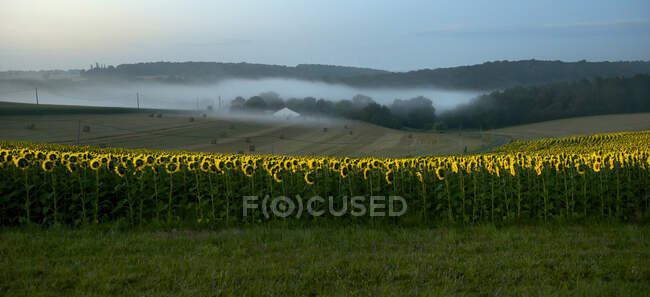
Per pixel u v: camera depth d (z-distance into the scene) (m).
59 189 10.10
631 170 12.47
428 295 6.10
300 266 7.23
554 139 60.66
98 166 10.67
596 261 7.47
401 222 10.91
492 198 11.09
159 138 73.75
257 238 9.00
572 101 153.12
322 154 65.62
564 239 9.04
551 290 6.27
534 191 11.45
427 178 11.66
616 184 11.64
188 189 11.61
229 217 10.64
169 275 6.64
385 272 6.98
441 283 6.62
